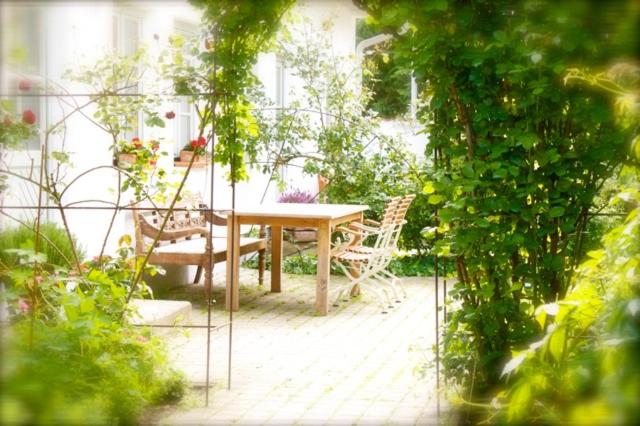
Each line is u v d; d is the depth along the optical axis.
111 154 8.00
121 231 8.31
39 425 1.28
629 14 1.91
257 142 10.87
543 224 4.45
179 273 9.89
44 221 6.62
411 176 11.23
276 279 9.70
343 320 8.20
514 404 2.90
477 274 4.66
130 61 5.80
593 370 2.73
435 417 4.81
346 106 11.70
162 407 4.99
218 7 5.30
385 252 9.05
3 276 5.23
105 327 5.01
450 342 4.80
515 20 4.11
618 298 2.74
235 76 5.51
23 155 6.59
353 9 14.20
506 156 4.44
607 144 4.23
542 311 3.27
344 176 11.45
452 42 4.29
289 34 5.70
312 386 5.61
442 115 4.66
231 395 5.34
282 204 9.75
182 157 9.80
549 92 4.19
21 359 1.38
